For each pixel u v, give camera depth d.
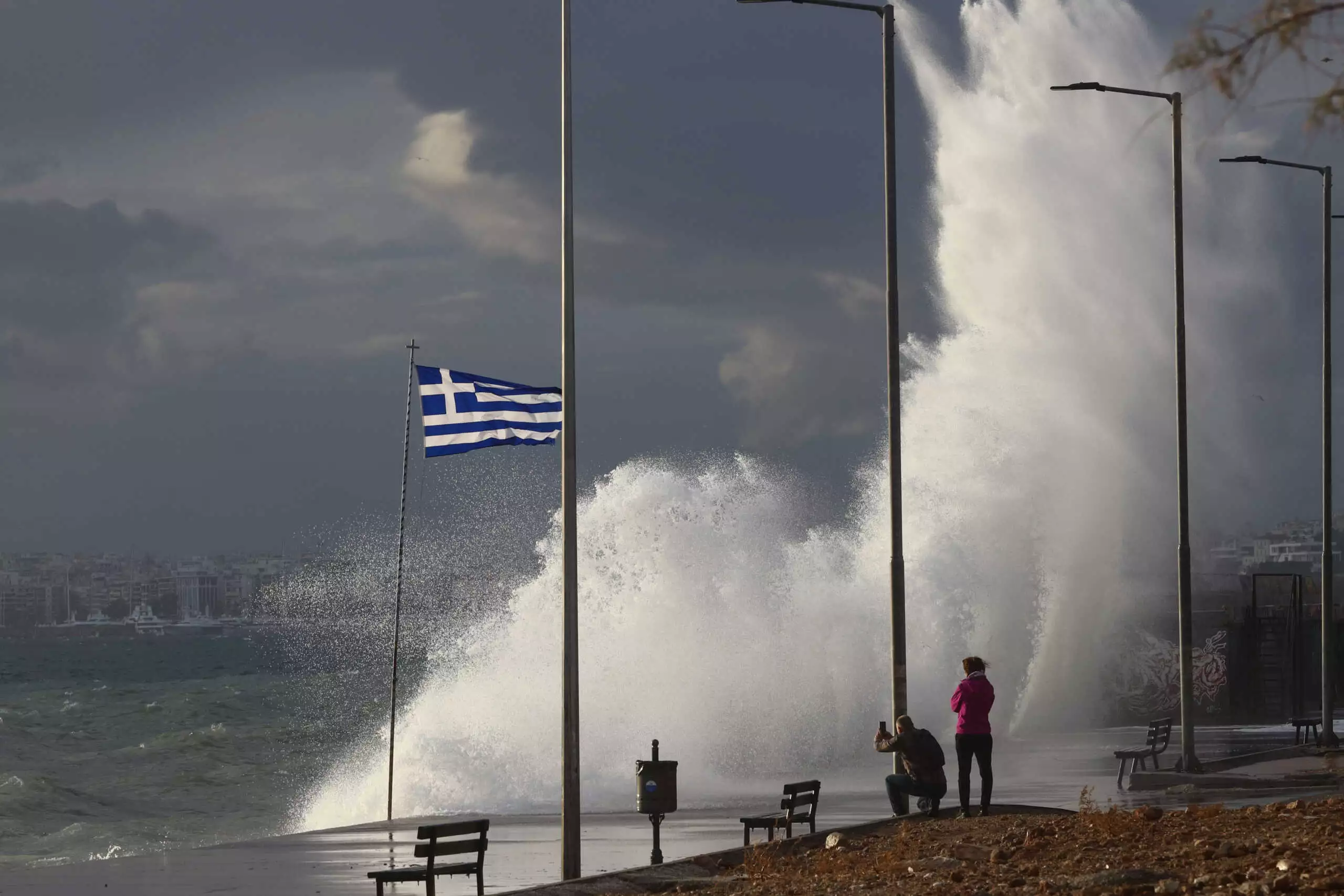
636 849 50.38
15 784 107.31
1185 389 67.44
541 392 60.53
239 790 111.12
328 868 47.34
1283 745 90.69
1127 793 62.69
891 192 55.31
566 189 45.50
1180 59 16.83
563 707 43.28
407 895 41.41
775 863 41.25
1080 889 30.36
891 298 54.69
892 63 55.97
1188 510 67.00
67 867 48.19
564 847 42.62
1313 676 146.00
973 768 77.88
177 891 42.69
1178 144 67.44
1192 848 35.34
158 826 93.75
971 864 36.81
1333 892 26.92
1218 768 68.44
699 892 36.72
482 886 40.31
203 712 188.50
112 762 130.62
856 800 66.19
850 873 37.50
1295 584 131.25
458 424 60.53
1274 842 34.91
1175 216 67.75
